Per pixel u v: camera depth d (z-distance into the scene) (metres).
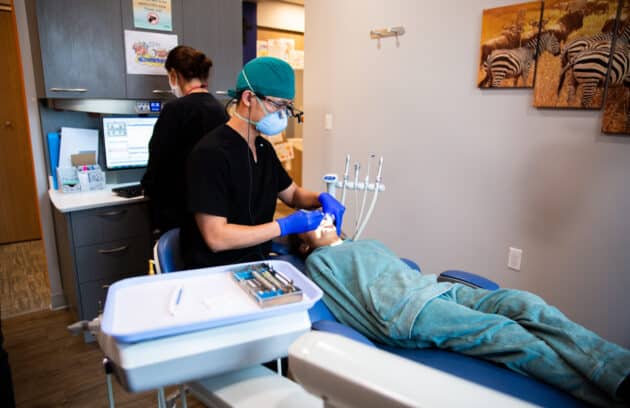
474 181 2.48
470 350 1.21
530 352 1.10
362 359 0.44
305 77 3.34
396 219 2.90
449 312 1.23
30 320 2.47
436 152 2.63
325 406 0.48
